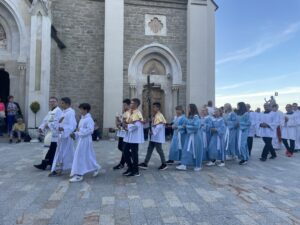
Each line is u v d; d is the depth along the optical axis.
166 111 18.00
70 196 5.38
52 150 7.66
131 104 7.37
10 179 6.67
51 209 4.64
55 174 7.11
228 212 4.61
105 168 8.11
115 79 16.61
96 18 17.28
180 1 18.27
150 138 8.16
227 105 9.83
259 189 6.06
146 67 18.03
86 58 17.08
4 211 4.54
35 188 5.91
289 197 5.49
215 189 6.02
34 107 12.99
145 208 4.75
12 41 13.96
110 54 16.66
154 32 17.94
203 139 8.92
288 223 4.17
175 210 4.67
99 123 17.09
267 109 10.39
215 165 9.03
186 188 6.07
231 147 9.46
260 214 4.53
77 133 6.76
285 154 11.77
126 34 17.56
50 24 13.85
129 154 7.24
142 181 6.66
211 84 18.95
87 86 17.03
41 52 13.42
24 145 12.07
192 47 17.80
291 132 11.27
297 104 12.30
